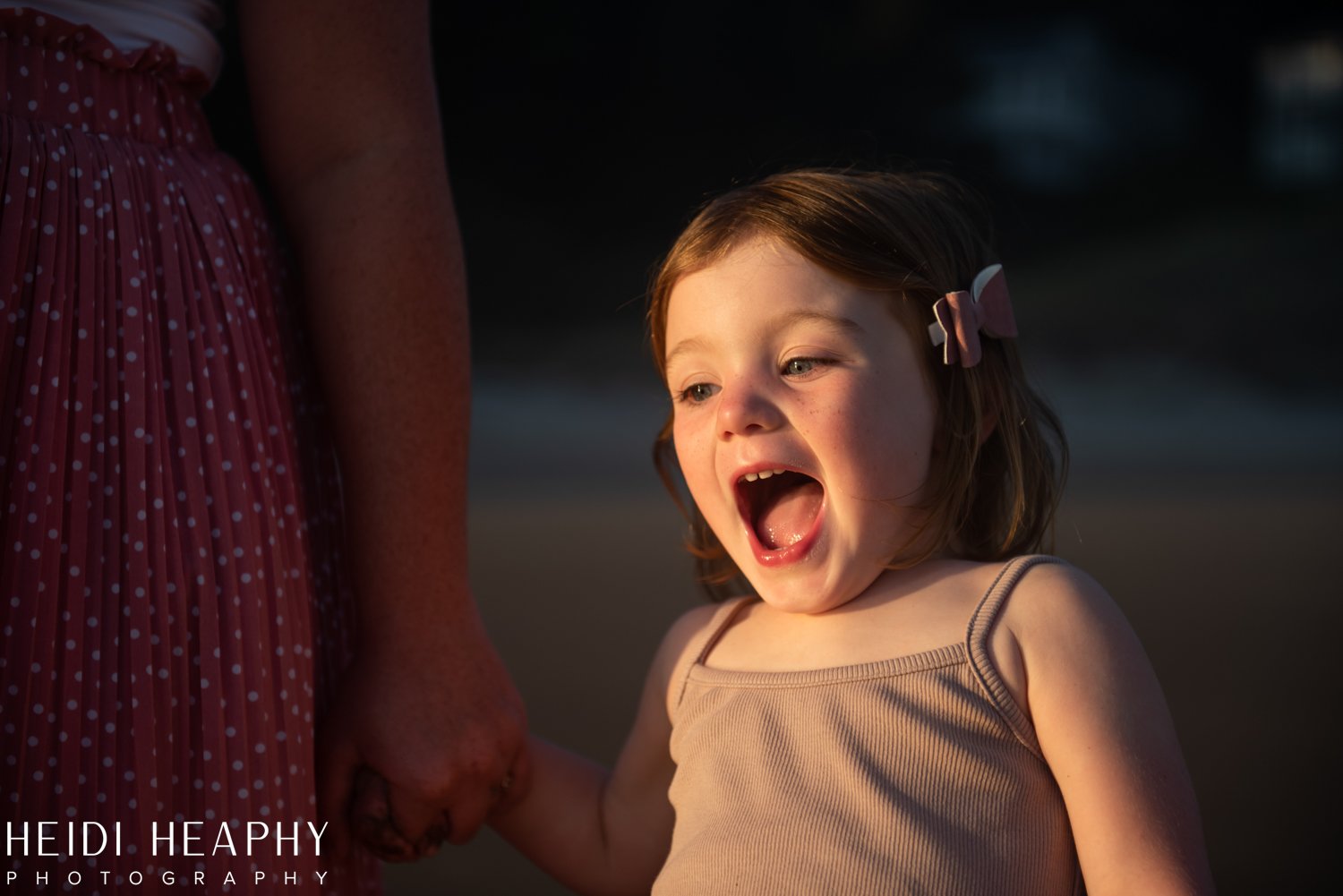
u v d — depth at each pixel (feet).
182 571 4.37
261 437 4.70
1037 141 117.08
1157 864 4.04
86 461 4.26
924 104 109.50
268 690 4.51
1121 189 110.52
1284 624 15.55
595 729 10.51
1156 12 124.26
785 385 4.67
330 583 5.28
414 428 4.98
